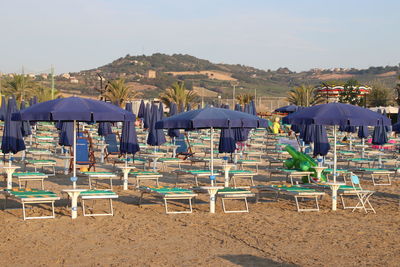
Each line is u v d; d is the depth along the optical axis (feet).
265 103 184.34
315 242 23.52
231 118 31.22
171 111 69.05
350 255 21.33
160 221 27.81
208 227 26.50
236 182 43.47
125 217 28.66
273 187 32.94
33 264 19.49
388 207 33.32
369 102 173.17
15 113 28.78
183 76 532.73
